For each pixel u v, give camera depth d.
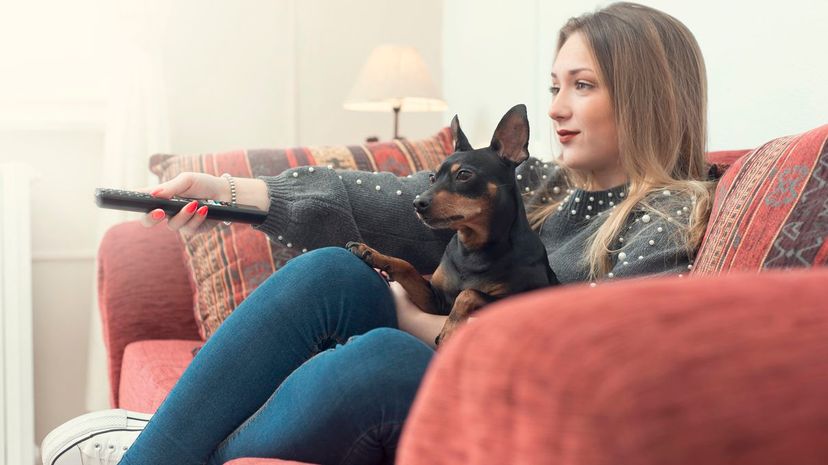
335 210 1.54
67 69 3.52
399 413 0.95
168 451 1.12
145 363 1.90
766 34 1.77
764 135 1.79
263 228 1.52
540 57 2.91
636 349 0.38
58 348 3.48
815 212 0.95
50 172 3.46
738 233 1.07
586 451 0.37
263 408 1.07
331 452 0.99
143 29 3.43
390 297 1.32
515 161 1.35
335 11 3.94
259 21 3.81
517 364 0.41
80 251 3.49
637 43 1.47
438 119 4.14
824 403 0.38
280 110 3.87
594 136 1.50
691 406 0.37
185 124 3.74
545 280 1.34
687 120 1.50
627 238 1.38
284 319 1.16
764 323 0.40
